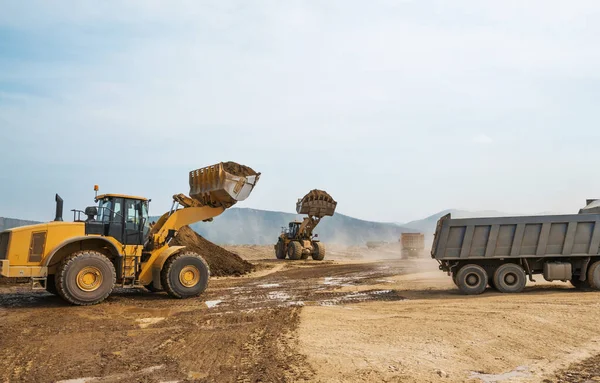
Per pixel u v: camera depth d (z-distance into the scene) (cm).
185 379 615
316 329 900
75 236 1241
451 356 706
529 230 1400
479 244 1412
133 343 814
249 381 601
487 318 973
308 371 634
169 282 1348
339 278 2072
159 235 1418
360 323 960
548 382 593
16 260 1162
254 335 862
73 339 845
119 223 1320
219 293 1508
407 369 643
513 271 1397
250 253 4931
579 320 938
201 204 1545
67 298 1186
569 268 1380
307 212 3722
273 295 1461
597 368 647
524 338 809
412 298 1370
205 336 863
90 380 615
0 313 1104
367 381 595
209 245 2595
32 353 749
